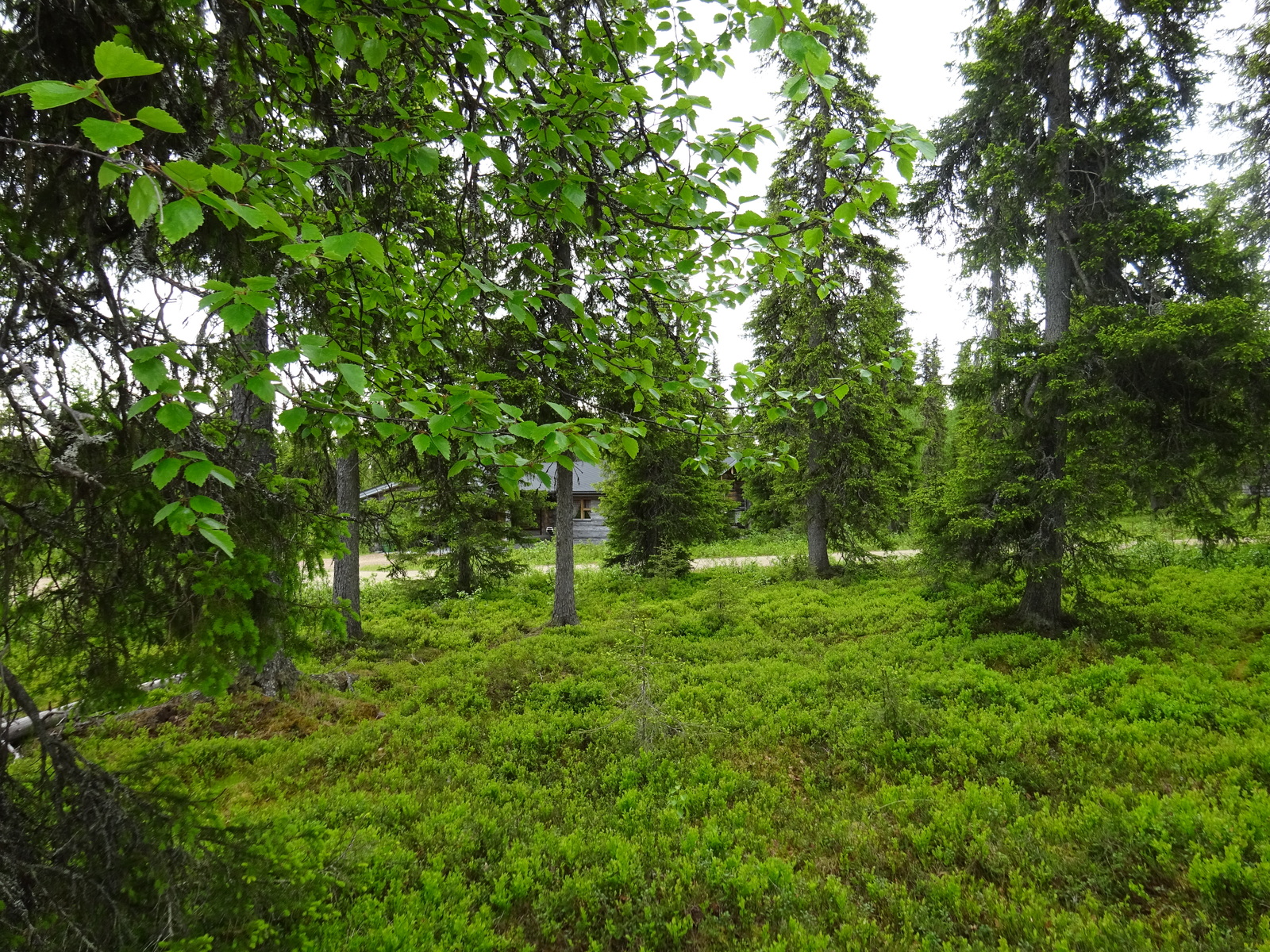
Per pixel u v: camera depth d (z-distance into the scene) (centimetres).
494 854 521
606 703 863
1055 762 641
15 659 228
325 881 354
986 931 437
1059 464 1030
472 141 232
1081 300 963
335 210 316
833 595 1546
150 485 233
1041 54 1011
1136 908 448
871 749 701
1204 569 1420
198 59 261
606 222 353
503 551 1803
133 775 279
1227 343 830
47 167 227
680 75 276
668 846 535
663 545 1973
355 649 1173
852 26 1481
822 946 420
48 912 221
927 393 1845
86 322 238
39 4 207
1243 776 574
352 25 245
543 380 414
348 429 249
